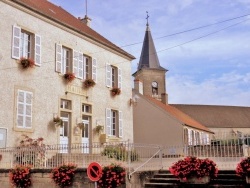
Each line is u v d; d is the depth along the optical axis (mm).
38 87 19172
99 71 23906
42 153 14562
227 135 14656
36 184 13531
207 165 11617
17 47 18219
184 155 14695
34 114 18719
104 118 23859
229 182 11664
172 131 36188
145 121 37594
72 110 21219
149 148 15227
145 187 12797
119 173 12180
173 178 12992
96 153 14727
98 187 12227
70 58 21766
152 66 54031
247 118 66750
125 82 26578
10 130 17344
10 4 18078
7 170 14281
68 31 21672
